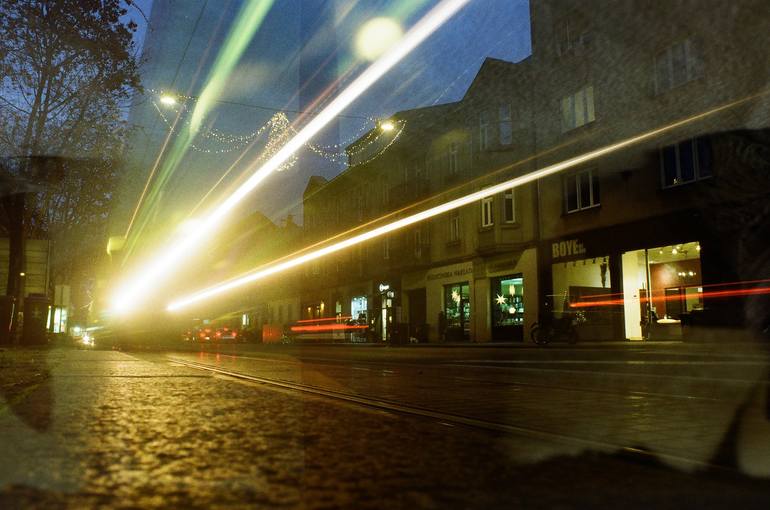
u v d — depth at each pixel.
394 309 34.31
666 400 6.52
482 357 16.75
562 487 2.91
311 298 49.84
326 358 16.89
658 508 2.60
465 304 31.77
